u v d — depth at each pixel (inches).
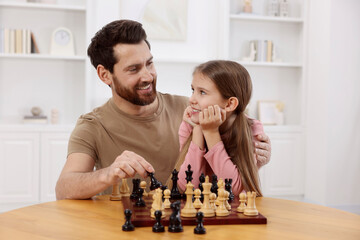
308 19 167.5
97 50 63.1
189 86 167.8
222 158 52.1
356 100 156.2
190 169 50.4
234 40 170.9
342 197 156.2
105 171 49.0
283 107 172.2
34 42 152.6
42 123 153.0
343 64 154.6
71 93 160.4
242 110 55.9
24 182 146.5
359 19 154.9
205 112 52.0
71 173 55.2
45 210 45.7
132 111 65.4
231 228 38.6
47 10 157.6
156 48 164.4
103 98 157.5
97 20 156.4
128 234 36.7
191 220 39.3
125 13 159.2
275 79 174.6
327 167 154.6
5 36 149.7
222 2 162.7
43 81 158.9
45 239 35.7
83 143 61.8
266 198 52.1
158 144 66.1
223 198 40.8
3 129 145.0
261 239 35.5
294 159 165.6
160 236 36.0
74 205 48.2
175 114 70.8
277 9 169.8
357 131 156.5
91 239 35.5
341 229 39.1
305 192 166.6
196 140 54.6
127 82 61.4
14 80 157.3
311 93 164.6
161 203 39.9
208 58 167.6
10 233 37.4
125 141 64.3
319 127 158.7
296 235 37.0
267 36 173.0
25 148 146.3
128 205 45.0
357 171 156.8
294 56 175.2
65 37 155.4
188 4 165.6
